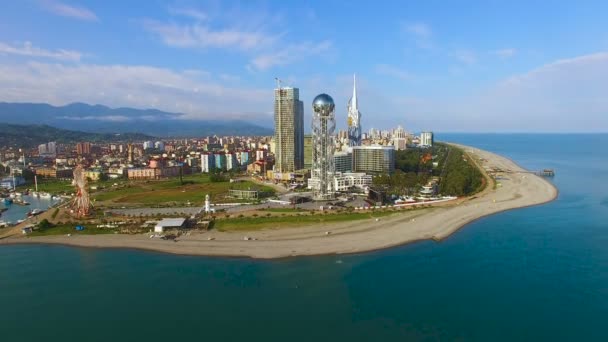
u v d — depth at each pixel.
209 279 180.25
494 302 154.62
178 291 168.75
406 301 156.50
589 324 138.62
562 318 142.75
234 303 157.00
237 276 183.12
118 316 148.50
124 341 132.50
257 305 155.12
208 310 151.88
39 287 175.25
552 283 170.25
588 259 196.00
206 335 135.12
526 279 174.50
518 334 133.50
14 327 142.12
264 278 180.38
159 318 146.50
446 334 134.25
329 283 173.62
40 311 153.38
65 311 153.12
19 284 179.00
